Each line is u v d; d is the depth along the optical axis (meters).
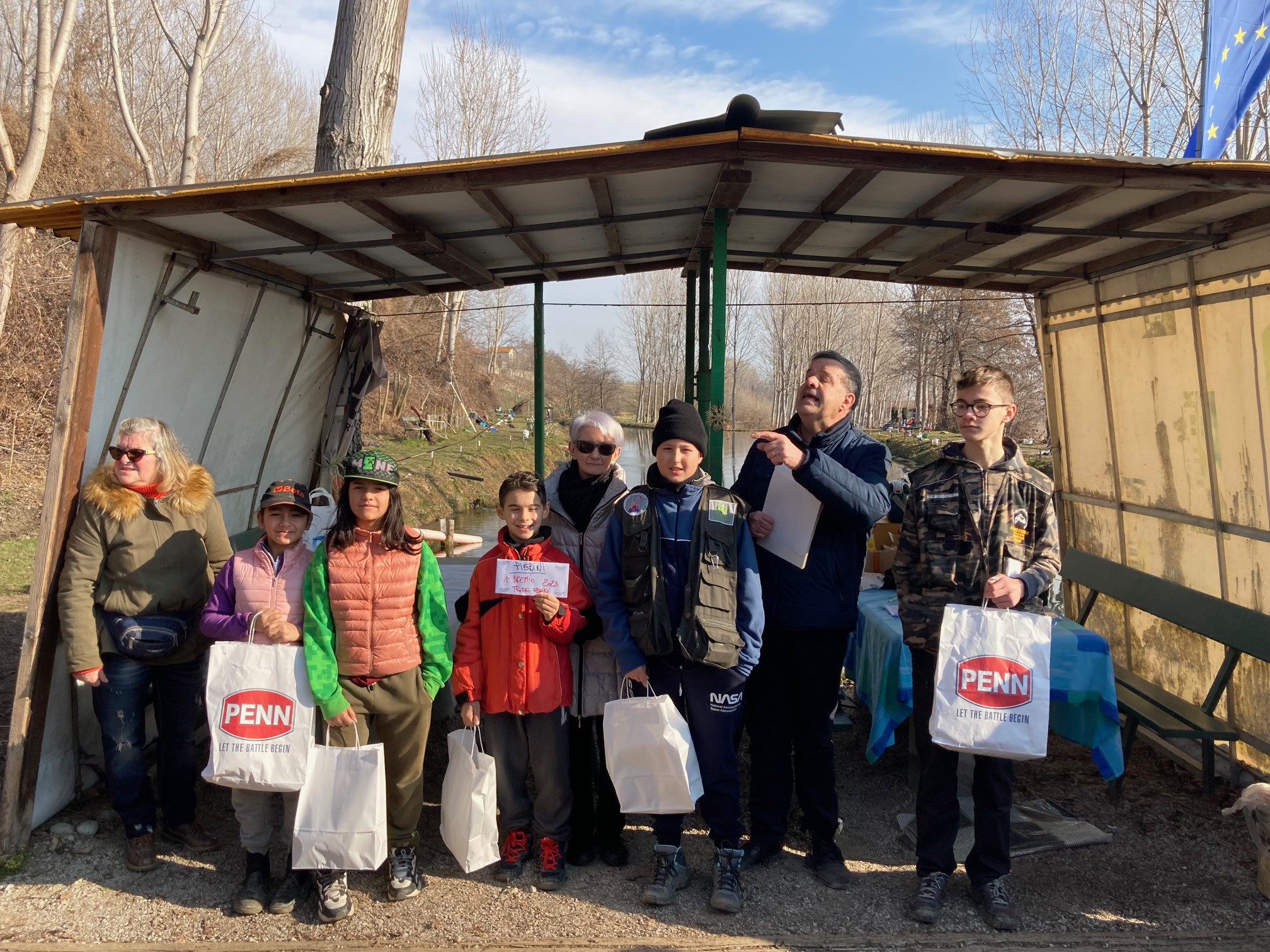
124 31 19.83
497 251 5.18
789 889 3.22
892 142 3.28
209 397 4.67
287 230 3.96
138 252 3.74
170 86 21.25
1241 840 3.55
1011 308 24.56
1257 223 3.75
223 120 22.88
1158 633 4.83
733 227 4.81
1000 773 3.00
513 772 3.30
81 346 3.35
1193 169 3.28
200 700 4.63
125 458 3.26
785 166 3.61
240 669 2.93
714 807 3.13
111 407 3.73
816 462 2.96
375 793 2.93
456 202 3.86
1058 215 3.88
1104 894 3.17
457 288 6.10
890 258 5.27
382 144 6.29
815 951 2.85
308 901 3.13
